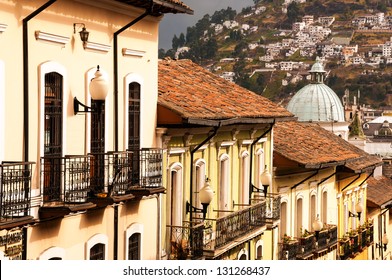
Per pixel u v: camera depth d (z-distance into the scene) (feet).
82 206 94.32
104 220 106.01
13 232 87.20
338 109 486.38
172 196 127.44
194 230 125.18
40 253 92.58
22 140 89.30
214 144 139.95
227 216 135.33
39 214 91.50
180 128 124.16
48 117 94.32
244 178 154.92
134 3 109.70
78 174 95.76
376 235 278.05
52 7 93.86
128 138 112.06
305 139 198.49
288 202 182.09
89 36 101.81
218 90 149.48
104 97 95.91
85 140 101.14
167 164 123.03
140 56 115.03
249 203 156.15
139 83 114.83
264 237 165.68
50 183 93.71
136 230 114.11
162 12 116.98
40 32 91.50
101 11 104.63
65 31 96.78
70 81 97.96
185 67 154.20
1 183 82.74
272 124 160.35
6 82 86.63
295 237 186.60
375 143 602.44
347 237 226.17
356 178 227.81
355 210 241.35
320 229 191.93
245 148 155.12
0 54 85.66
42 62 92.32
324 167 185.98
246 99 155.33
